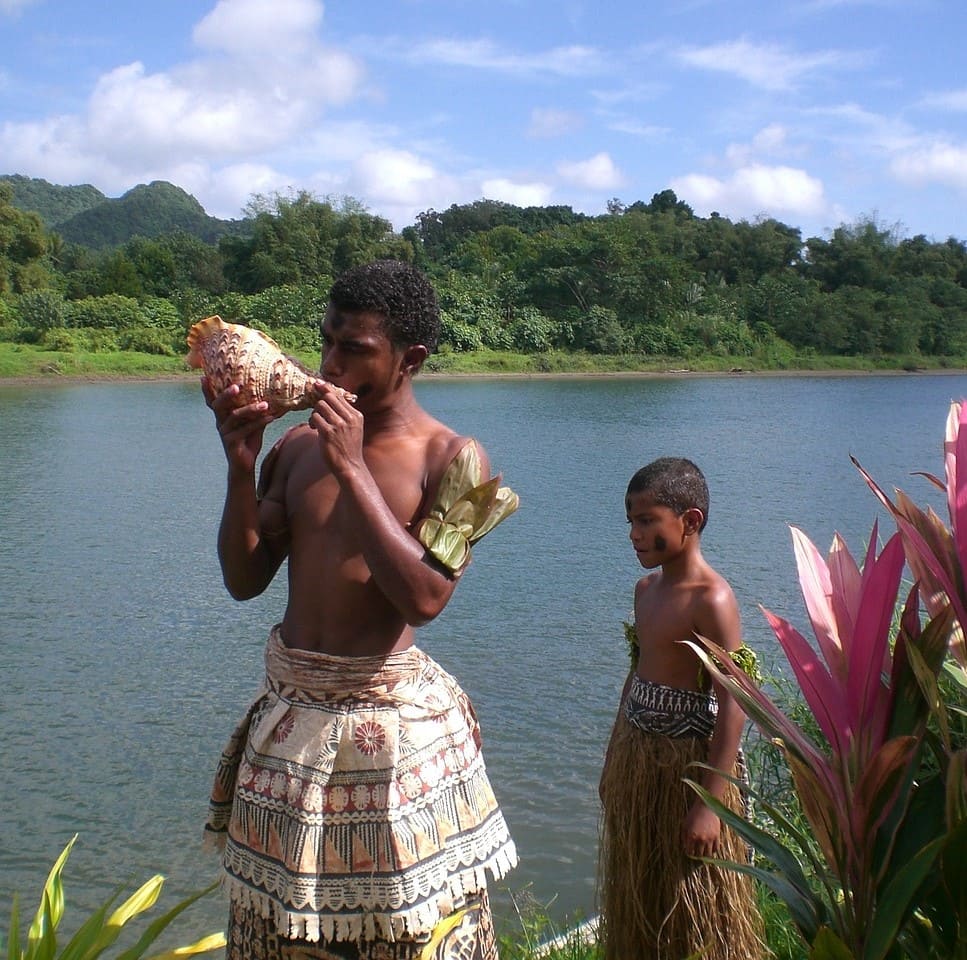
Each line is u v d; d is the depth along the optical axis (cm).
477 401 3844
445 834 203
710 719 275
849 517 1539
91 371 4519
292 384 202
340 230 6919
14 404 3362
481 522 203
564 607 1009
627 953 276
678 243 7819
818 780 188
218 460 2097
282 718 202
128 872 534
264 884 197
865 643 187
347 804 196
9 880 524
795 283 7369
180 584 1104
